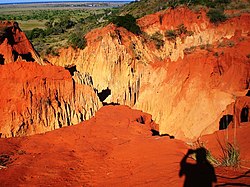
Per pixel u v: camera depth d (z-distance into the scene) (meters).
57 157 16.95
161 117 24.67
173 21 47.78
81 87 24.23
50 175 14.95
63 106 23.02
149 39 45.12
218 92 22.86
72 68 42.31
